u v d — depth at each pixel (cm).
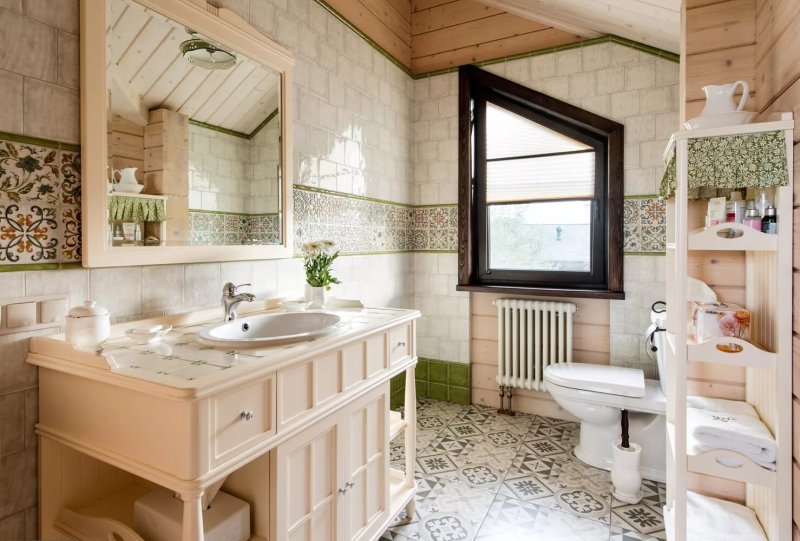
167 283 153
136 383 96
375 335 157
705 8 154
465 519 187
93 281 132
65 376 114
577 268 291
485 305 313
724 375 158
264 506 120
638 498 198
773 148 121
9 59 114
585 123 276
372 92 275
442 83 316
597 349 280
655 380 247
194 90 159
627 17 223
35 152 119
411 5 325
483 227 317
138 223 141
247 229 181
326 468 137
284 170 197
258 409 109
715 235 129
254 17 186
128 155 138
